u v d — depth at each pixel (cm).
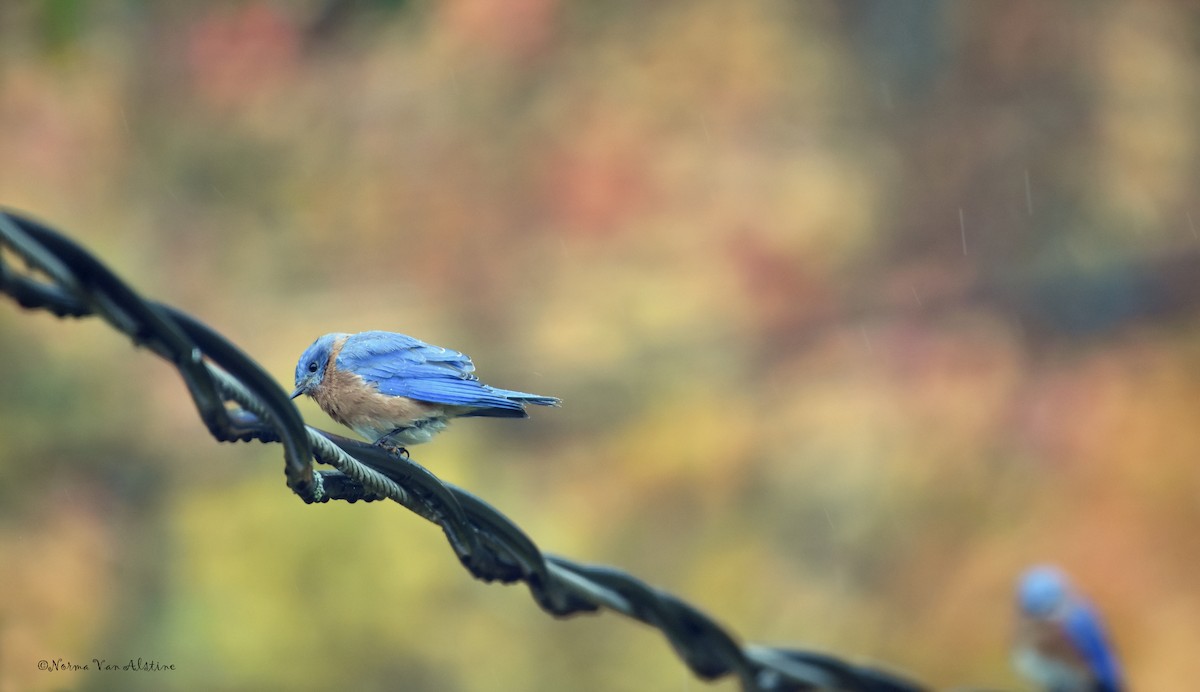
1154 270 1762
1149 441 1620
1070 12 1902
